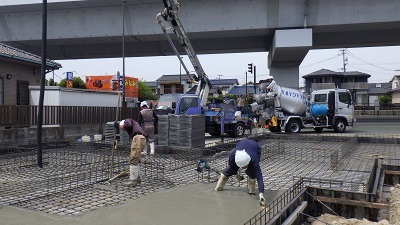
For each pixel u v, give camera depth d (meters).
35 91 15.65
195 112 14.58
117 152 9.69
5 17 23.86
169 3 13.23
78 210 4.78
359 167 8.51
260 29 22.34
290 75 27.25
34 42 25.42
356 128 22.48
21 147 10.30
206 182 6.62
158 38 24.64
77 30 23.91
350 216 5.19
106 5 22.55
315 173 7.72
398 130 20.62
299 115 19.31
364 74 48.56
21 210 4.73
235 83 53.94
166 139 10.98
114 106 18.30
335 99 19.36
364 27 22.36
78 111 14.80
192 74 15.80
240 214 4.63
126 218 4.45
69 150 10.39
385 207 4.97
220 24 22.38
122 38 24.39
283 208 4.39
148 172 7.57
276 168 8.43
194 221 4.36
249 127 17.02
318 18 21.44
